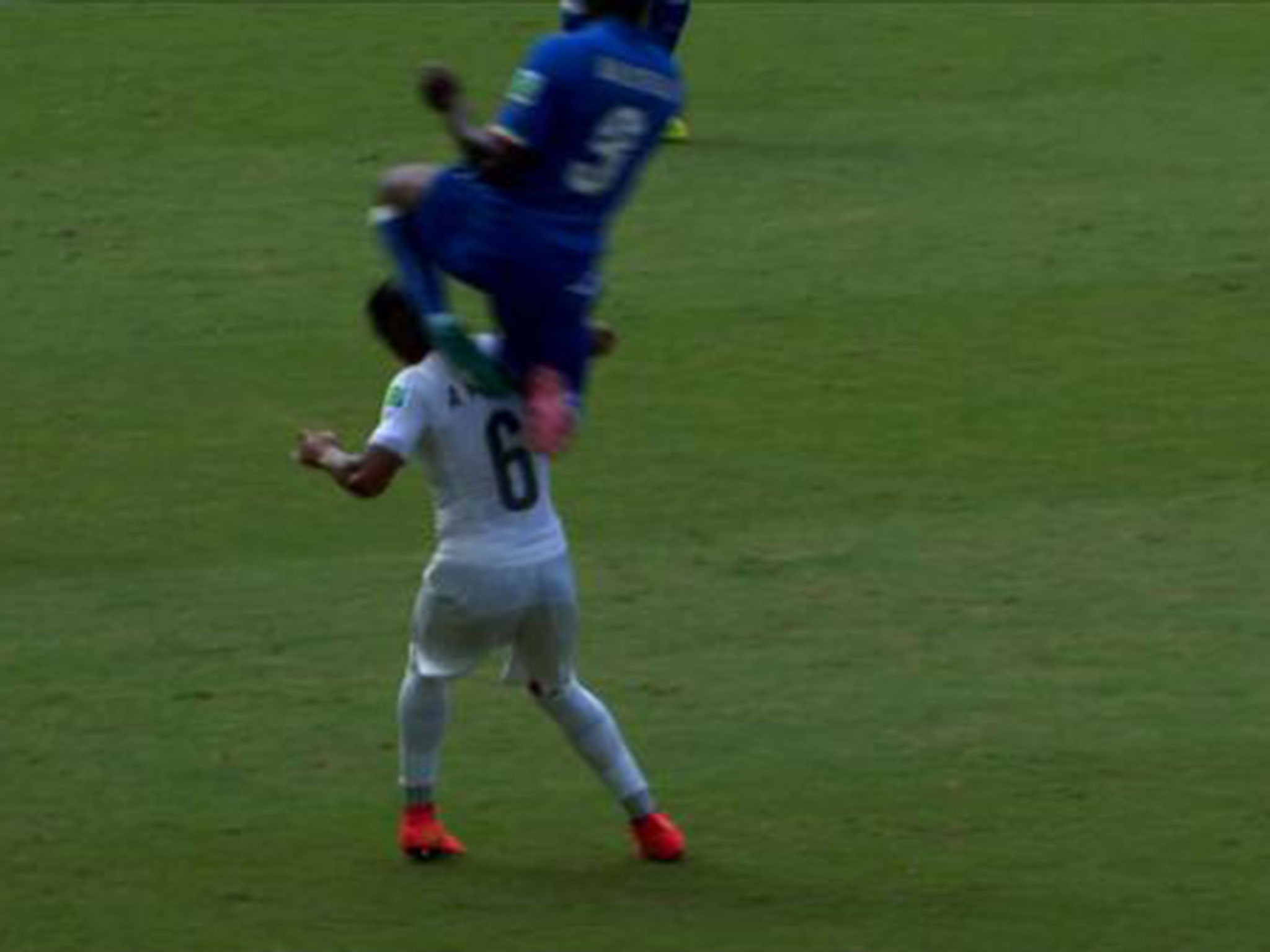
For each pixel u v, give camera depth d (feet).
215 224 182.50
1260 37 223.30
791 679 118.93
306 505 139.33
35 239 180.04
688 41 223.30
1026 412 149.59
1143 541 132.67
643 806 102.37
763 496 139.03
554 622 100.63
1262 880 100.42
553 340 96.32
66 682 119.44
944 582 128.67
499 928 97.71
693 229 180.45
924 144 197.98
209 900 99.96
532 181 94.68
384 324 100.63
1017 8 231.71
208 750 112.68
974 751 111.75
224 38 223.71
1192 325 161.68
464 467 98.63
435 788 106.22
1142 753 111.14
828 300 167.02
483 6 231.91
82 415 151.43
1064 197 185.26
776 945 96.27
